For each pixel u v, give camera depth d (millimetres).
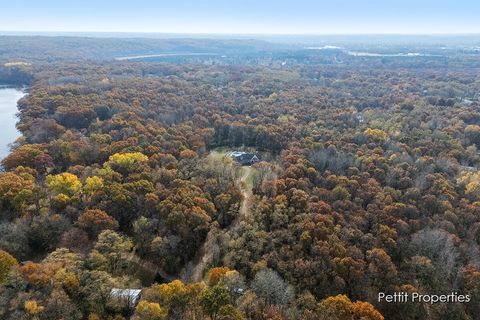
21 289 64375
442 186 112438
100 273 70250
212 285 74312
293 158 131000
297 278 78000
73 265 71250
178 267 88250
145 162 123188
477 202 104812
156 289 70688
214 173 121375
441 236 87438
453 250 85188
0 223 90375
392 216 96312
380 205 101750
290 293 70812
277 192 107250
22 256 82812
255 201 106625
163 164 127125
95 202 99000
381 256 80375
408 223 95688
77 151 133000
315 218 91125
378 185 113250
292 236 87750
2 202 95438
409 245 88125
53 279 66312
